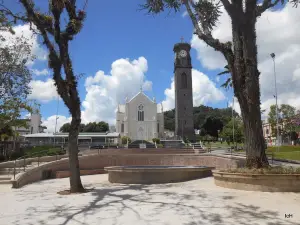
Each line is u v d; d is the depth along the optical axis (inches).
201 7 518.6
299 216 292.8
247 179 432.1
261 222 273.7
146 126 3405.5
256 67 490.9
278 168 456.4
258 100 487.8
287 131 2669.8
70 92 510.3
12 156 1141.1
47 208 353.1
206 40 508.7
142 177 611.8
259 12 495.8
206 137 3747.5
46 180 777.6
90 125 4261.8
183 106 3223.4
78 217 303.1
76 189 488.1
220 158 908.6
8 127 1461.6
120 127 3484.3
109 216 304.3
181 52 3336.6
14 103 1001.5
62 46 503.5
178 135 3161.9
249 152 484.7
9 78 963.3
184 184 557.0
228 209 323.6
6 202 403.2
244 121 494.0
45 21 497.7
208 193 420.5
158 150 1493.6
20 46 968.3
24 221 292.7
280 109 2699.3
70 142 503.2
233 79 497.0
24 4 478.0
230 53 499.5
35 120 3686.0
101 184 617.9
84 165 1018.1
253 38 493.0
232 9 488.4
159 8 525.3
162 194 432.1
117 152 1435.8
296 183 414.9
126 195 436.5
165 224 271.1
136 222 279.3
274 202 352.8
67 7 510.0
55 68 505.7
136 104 3437.5
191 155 1023.6
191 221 279.6
